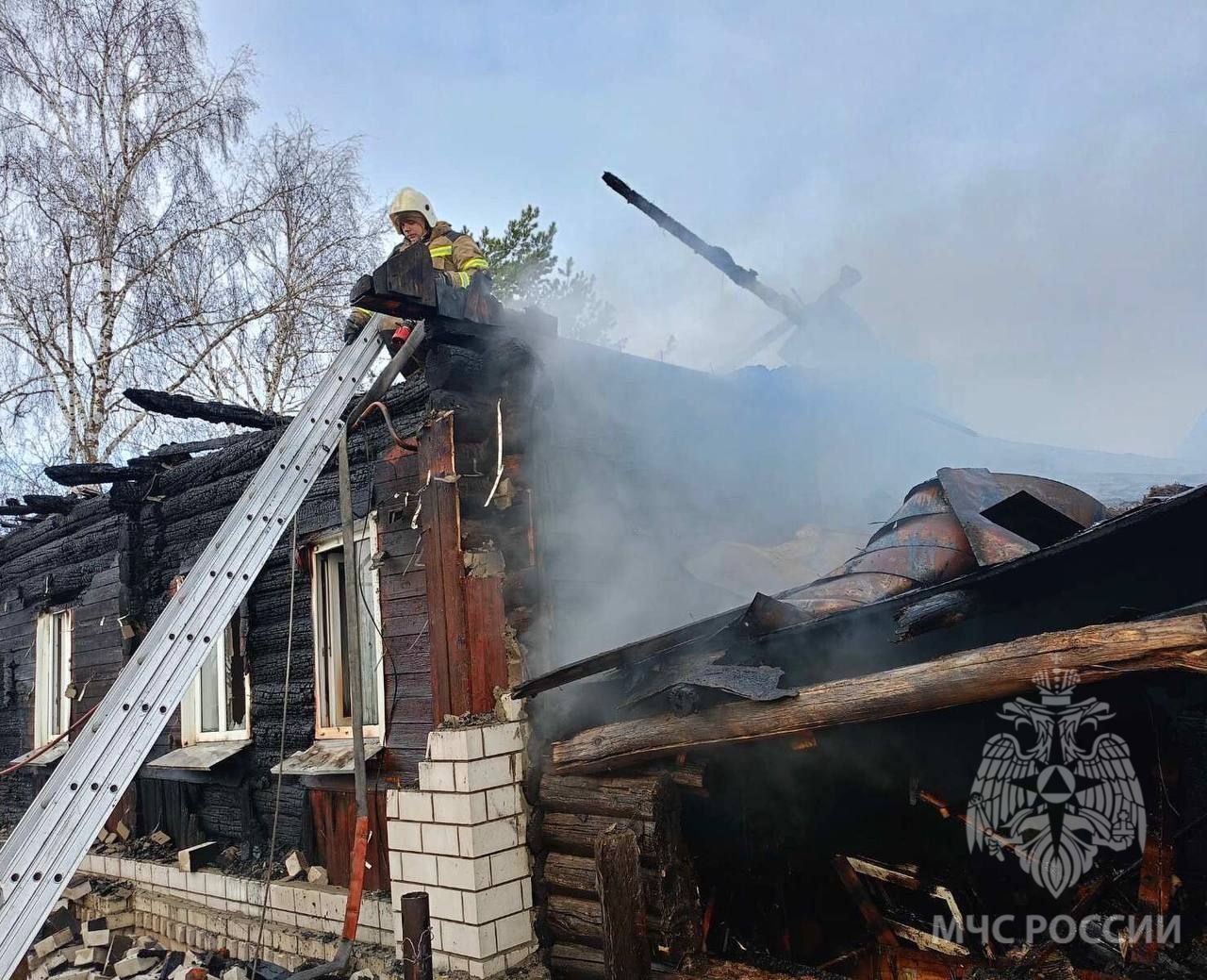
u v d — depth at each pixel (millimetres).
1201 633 2662
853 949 4633
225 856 6512
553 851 4602
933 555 4117
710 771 4602
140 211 13055
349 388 4840
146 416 13000
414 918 3697
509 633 4836
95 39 13352
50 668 9016
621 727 4297
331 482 5863
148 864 6926
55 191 12500
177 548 7348
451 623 4730
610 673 4574
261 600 6523
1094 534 3281
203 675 7125
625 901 3367
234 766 6430
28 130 12680
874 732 4355
